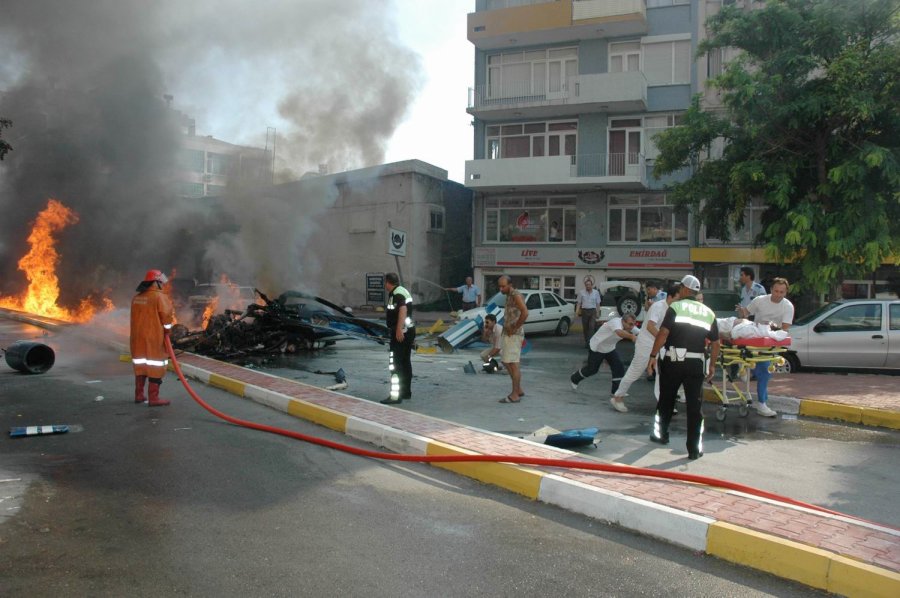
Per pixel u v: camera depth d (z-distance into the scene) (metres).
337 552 3.74
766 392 7.81
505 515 4.43
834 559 3.39
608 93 24.16
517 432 6.76
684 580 3.48
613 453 5.99
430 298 28.30
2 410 7.42
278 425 6.92
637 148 25.19
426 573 3.49
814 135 13.47
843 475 5.40
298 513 4.36
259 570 3.48
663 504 4.22
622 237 25.56
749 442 6.53
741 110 13.62
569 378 10.58
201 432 6.55
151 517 4.23
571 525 4.27
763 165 13.66
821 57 13.21
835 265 12.33
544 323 18.27
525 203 27.02
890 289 21.30
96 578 3.35
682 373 5.86
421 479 5.19
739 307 8.80
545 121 26.38
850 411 7.50
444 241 29.44
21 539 3.83
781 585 3.45
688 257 24.31
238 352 12.60
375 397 8.74
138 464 5.39
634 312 19.41
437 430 6.21
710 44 14.37
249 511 4.38
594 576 3.51
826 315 10.75
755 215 23.19
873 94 12.29
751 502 4.30
